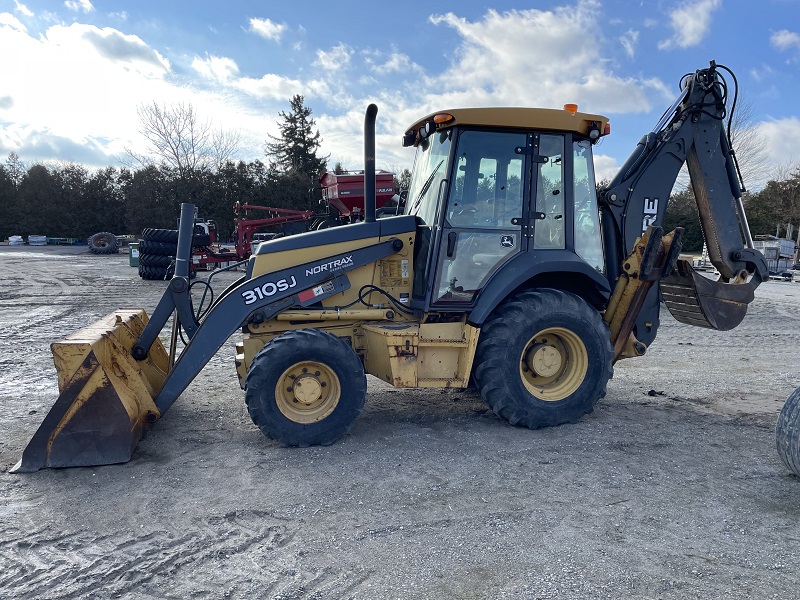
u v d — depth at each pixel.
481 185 4.95
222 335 4.74
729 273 5.63
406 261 5.18
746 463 4.32
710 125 5.56
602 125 5.09
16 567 2.94
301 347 4.50
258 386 4.46
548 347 5.05
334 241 5.01
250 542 3.18
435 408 5.66
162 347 5.79
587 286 5.30
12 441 4.78
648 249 5.00
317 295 4.97
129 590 2.75
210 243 21.98
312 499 3.70
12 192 58.72
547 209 5.08
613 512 3.53
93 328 4.77
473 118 4.80
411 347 4.74
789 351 9.22
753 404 5.99
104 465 4.21
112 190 58.12
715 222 5.60
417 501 3.68
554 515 3.48
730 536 3.24
